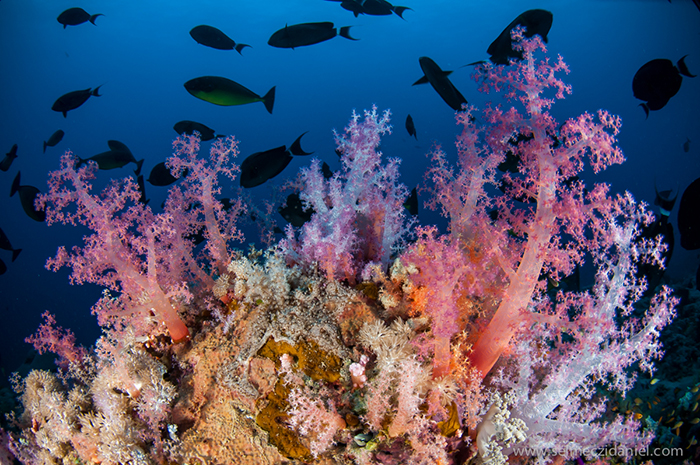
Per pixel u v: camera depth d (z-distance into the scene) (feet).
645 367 8.21
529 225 7.82
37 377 11.50
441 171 9.98
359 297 9.11
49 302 64.64
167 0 124.77
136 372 9.07
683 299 21.58
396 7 21.03
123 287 9.76
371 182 9.87
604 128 7.42
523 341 8.40
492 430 7.66
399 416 7.01
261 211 13.38
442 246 7.80
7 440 12.67
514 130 8.24
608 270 8.34
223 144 10.69
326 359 8.02
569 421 8.27
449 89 14.55
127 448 8.18
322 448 7.24
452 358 7.95
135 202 9.89
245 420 8.14
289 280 9.43
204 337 9.68
